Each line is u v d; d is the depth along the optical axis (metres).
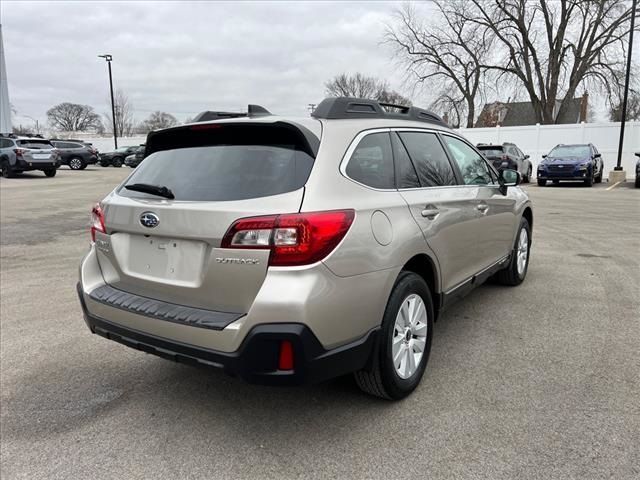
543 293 5.37
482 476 2.45
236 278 2.51
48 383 3.57
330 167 2.74
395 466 2.54
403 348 3.13
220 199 2.63
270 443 2.77
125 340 2.94
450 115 38.66
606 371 3.49
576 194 16.55
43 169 24.56
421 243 3.19
